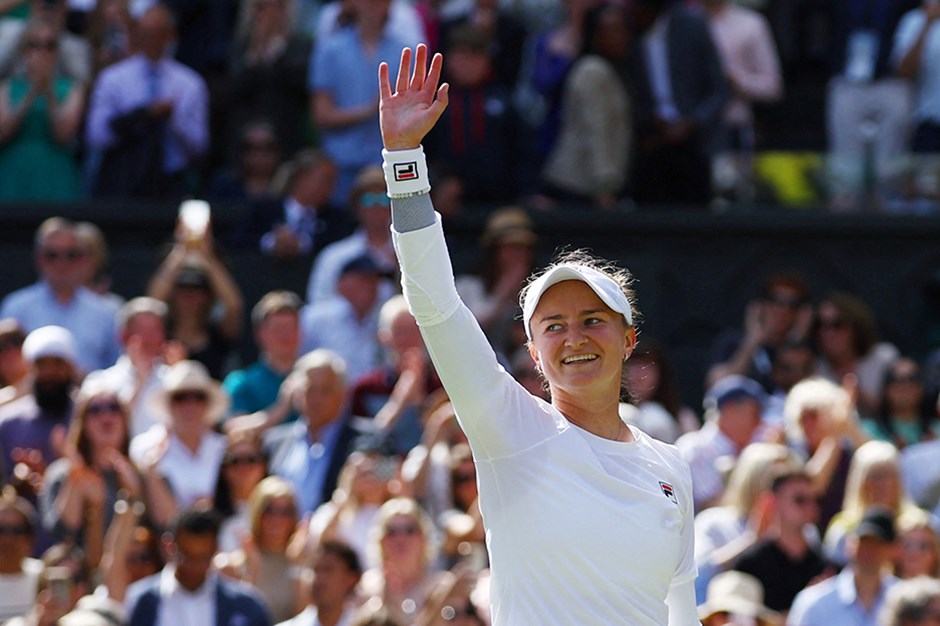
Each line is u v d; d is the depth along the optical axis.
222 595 23.69
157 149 38.56
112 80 38.94
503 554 12.55
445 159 39.00
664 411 31.39
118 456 25.95
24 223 37.62
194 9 42.03
